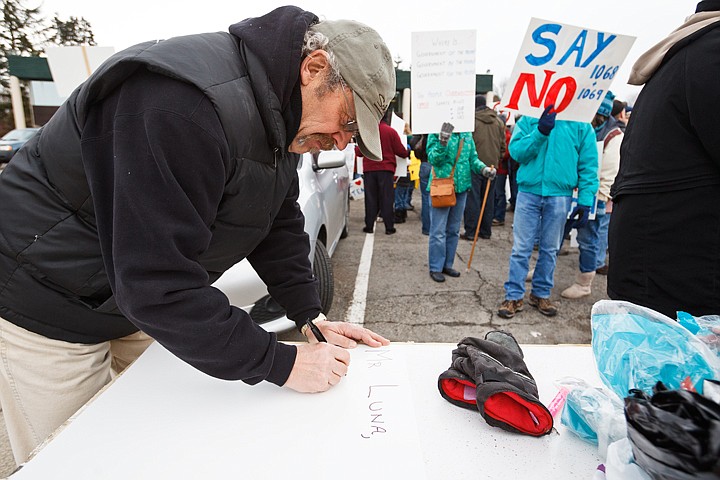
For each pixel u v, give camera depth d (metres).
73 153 0.89
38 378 1.09
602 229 4.29
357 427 0.82
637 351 0.75
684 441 0.49
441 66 3.42
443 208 3.90
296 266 1.24
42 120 15.94
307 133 0.96
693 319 0.86
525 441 0.80
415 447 0.76
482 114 5.25
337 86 0.90
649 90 1.38
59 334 1.06
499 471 0.73
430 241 4.04
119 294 0.74
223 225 0.96
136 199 0.71
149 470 0.72
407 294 3.73
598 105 2.73
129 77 0.76
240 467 0.72
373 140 0.94
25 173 0.95
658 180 1.32
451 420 0.86
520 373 0.91
